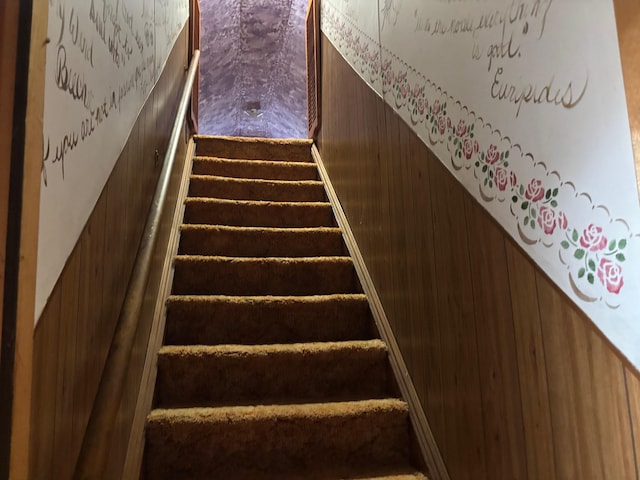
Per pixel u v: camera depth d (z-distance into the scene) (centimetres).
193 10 311
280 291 201
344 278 208
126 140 118
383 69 178
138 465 118
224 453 132
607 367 66
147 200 152
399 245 160
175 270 191
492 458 99
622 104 62
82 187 79
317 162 301
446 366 121
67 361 73
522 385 87
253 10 402
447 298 120
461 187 111
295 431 136
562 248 75
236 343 174
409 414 142
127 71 119
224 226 224
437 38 125
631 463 62
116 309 108
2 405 48
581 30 69
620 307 63
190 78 261
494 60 95
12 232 50
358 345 163
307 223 251
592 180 68
